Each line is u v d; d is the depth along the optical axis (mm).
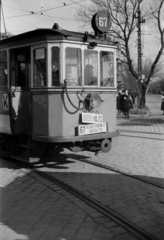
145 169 7441
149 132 14453
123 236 3986
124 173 7027
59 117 6938
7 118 8375
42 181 6566
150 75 28062
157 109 35625
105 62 7676
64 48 6902
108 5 25734
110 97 7754
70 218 4578
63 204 5176
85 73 7258
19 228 4262
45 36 6949
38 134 7293
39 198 5492
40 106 7195
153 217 4574
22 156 7934
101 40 7559
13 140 8570
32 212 4836
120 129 15844
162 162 8172
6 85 8367
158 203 5164
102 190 5875
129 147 10430
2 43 8398
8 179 6754
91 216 4648
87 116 7215
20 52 8398
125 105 22500
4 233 4117
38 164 8133
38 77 7234
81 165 7973
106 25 7789
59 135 6953
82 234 4051
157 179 6578
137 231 4102
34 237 3990
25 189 6027
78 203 5219
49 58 6938
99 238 3938
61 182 6406
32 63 7379
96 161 8406
